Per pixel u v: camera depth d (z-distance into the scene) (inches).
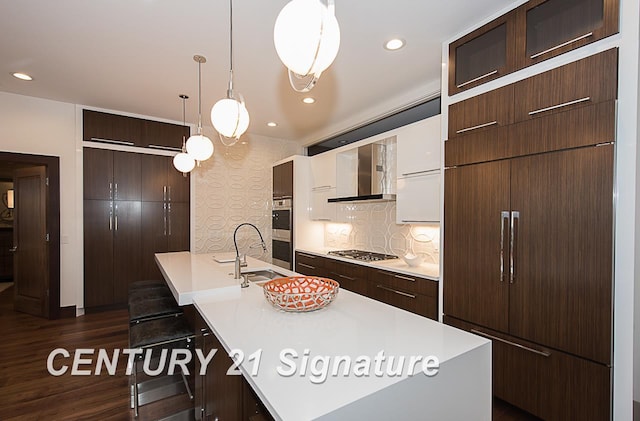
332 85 126.8
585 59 65.5
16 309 162.4
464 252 89.8
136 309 94.6
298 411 31.4
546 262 71.6
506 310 79.7
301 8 43.4
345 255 151.6
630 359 60.2
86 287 157.2
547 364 72.0
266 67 112.5
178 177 181.9
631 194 59.6
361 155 151.9
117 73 118.2
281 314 60.8
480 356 47.0
